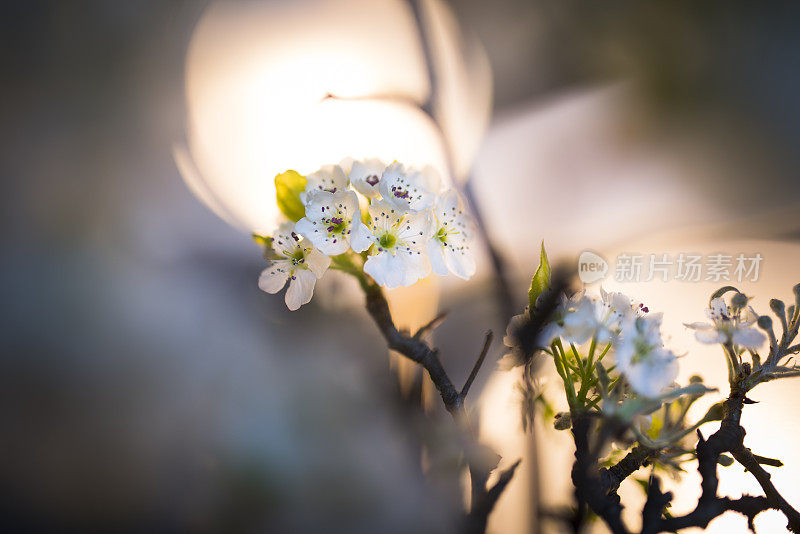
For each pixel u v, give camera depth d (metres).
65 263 0.59
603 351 0.45
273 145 0.59
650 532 0.43
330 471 0.50
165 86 0.61
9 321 0.57
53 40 0.62
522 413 0.47
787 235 0.57
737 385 0.44
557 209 0.60
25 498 0.53
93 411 0.55
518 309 0.53
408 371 0.50
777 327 0.49
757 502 0.44
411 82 0.60
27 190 0.61
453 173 0.60
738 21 0.69
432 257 0.46
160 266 0.59
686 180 0.62
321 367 0.53
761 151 0.63
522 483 0.46
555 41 0.67
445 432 0.46
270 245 0.47
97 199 0.61
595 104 0.66
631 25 0.69
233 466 0.51
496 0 0.66
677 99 0.66
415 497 0.47
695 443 0.44
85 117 0.62
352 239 0.45
